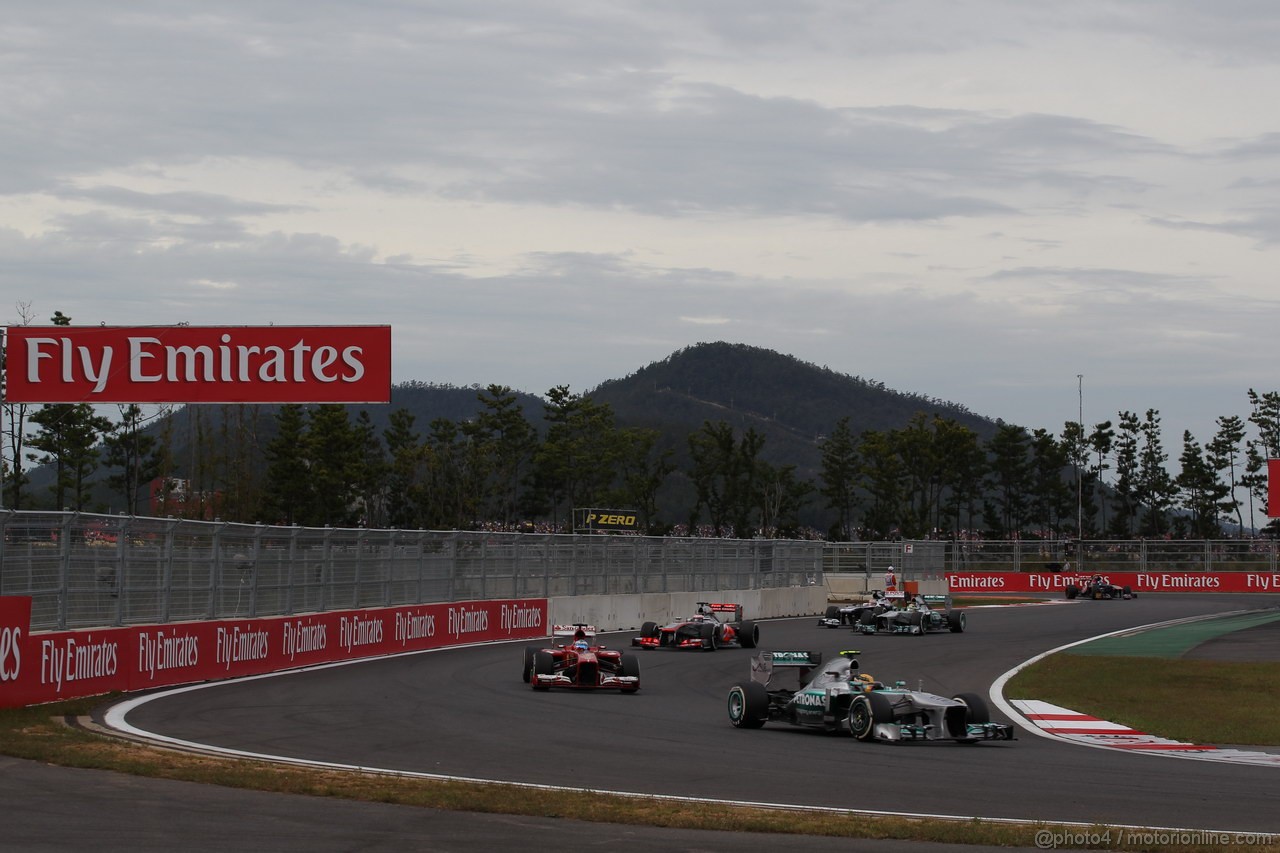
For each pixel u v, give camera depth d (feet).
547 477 320.91
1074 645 114.32
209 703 58.70
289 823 31.30
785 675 87.35
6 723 47.19
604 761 45.01
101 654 59.67
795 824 32.89
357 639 88.12
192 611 69.62
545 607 118.52
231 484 211.82
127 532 63.52
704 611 112.37
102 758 39.01
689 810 34.60
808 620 157.07
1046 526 393.29
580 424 326.65
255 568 76.79
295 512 218.79
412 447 294.05
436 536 103.09
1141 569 242.58
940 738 52.16
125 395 96.22
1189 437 347.97
